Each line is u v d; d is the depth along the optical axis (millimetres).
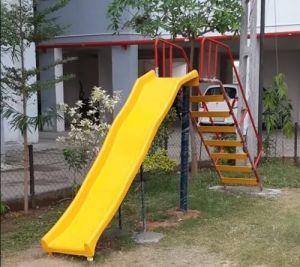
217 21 8422
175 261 5168
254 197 7961
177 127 15766
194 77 6625
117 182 5711
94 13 17203
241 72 9422
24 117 6855
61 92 17828
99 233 5246
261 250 5430
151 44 16812
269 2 14141
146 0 8195
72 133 7562
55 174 9922
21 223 6645
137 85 6582
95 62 23234
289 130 11344
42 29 6965
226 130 7723
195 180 9117
